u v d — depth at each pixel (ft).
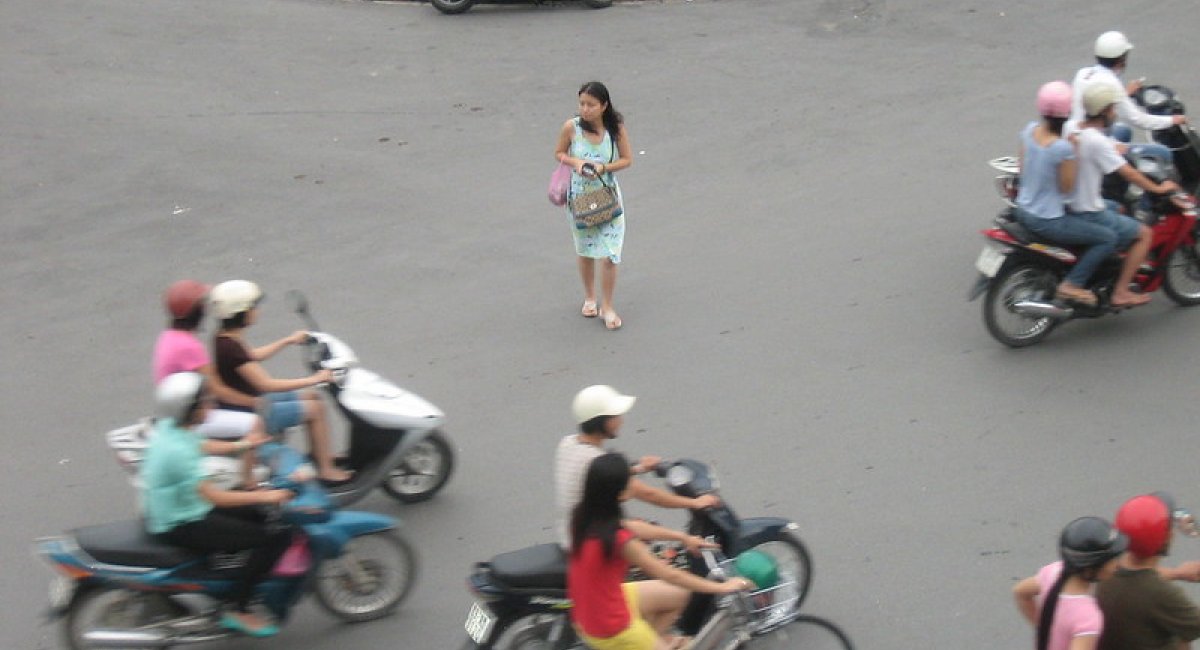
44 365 32.94
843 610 22.48
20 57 53.93
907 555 23.86
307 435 24.89
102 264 38.37
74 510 26.61
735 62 51.13
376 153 44.96
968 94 46.50
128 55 54.13
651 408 29.32
